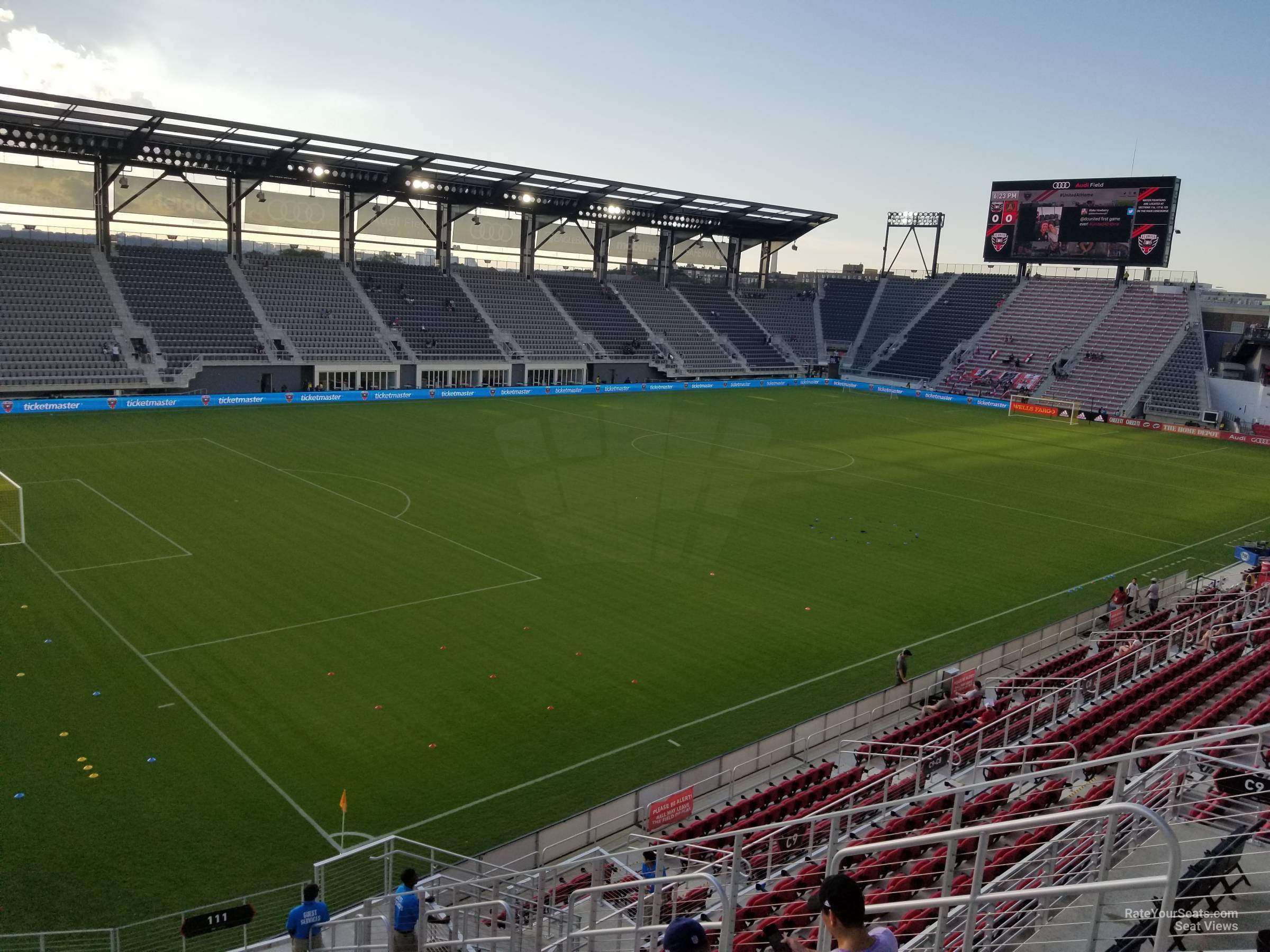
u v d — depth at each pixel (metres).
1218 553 41.09
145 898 15.54
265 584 30.84
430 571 32.94
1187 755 10.77
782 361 103.62
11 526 35.44
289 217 78.00
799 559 37.00
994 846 13.94
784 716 23.83
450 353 78.75
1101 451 66.69
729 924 6.77
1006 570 37.31
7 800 18.05
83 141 62.09
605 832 17.73
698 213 94.81
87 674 23.72
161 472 45.03
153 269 70.81
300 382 71.62
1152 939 7.93
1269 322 87.00
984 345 99.62
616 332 93.06
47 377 60.22
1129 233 87.75
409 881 12.34
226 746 20.72
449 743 21.56
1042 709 22.06
